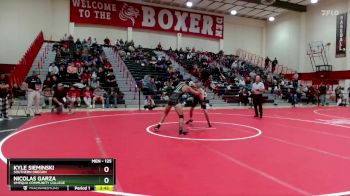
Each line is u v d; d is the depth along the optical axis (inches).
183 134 305.6
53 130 324.8
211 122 412.5
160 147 243.1
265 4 1037.8
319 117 500.4
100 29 1041.5
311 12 1074.1
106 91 679.7
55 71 687.1
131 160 201.0
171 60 1008.2
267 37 1294.3
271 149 240.4
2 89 467.2
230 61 1120.2
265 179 163.0
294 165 192.4
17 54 922.1
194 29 1176.8
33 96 486.9
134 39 1090.7
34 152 220.2
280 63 1219.9
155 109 625.6
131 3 1073.5
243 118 472.1
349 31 925.8
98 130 328.2
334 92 958.4
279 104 857.5
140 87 732.0
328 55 1003.3
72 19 991.6
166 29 1128.8
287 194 140.5
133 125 371.2
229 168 184.1
